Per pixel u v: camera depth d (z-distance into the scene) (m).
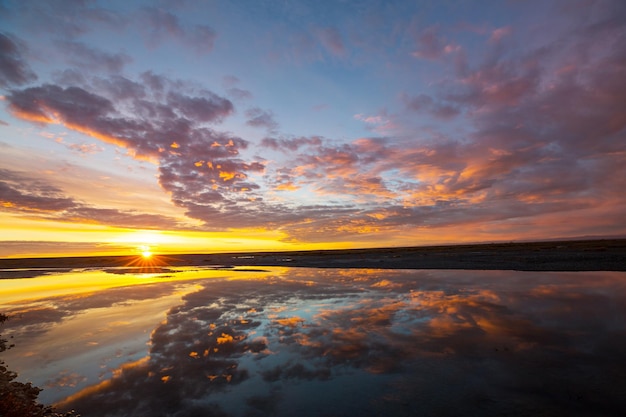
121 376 7.64
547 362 7.69
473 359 8.09
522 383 6.72
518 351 8.45
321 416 5.76
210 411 6.00
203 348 9.49
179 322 12.52
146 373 7.79
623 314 11.30
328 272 32.34
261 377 7.46
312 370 7.80
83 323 12.73
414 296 16.47
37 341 10.54
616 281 18.66
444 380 7.02
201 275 33.06
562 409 5.69
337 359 8.44
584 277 20.81
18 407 5.98
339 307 14.56
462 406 5.93
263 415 5.83
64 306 16.39
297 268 40.25
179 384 7.15
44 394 6.79
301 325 11.77
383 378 7.23
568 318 11.15
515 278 21.56
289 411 5.95
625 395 6.06
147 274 36.19
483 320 11.41
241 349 9.35
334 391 6.70
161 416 5.84
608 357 7.79
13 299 19.14
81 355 9.12
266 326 11.72
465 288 18.25
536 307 12.87
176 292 20.38
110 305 16.36
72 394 6.77
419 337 9.93
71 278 32.78
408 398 6.31
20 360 8.84
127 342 10.22
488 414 5.63
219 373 7.72
